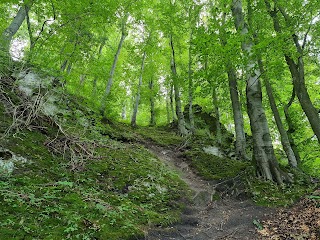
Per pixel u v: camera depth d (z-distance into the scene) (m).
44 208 4.96
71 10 9.12
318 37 9.80
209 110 20.00
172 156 12.70
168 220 6.36
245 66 8.30
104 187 7.06
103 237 4.76
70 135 8.63
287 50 8.54
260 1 10.48
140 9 14.97
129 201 6.74
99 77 13.59
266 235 6.03
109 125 13.80
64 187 6.00
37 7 9.11
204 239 5.91
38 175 6.20
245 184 9.02
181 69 17.36
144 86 19.28
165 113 26.39
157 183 8.33
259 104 9.83
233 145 17.20
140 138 14.06
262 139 9.61
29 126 7.79
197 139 15.14
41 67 8.87
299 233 5.83
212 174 10.57
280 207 7.54
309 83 15.48
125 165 8.86
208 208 7.90
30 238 4.05
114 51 20.33
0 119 7.37
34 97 8.84
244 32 9.91
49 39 9.05
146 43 16.75
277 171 9.23
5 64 8.65
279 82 15.10
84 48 10.36
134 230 5.32
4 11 10.38
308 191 8.21
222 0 11.00
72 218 4.89
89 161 8.11
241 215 7.29
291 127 14.67
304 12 9.28
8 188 5.12
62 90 9.98
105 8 9.89
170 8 14.38
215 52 7.95
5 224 4.13
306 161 15.94
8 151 6.40
